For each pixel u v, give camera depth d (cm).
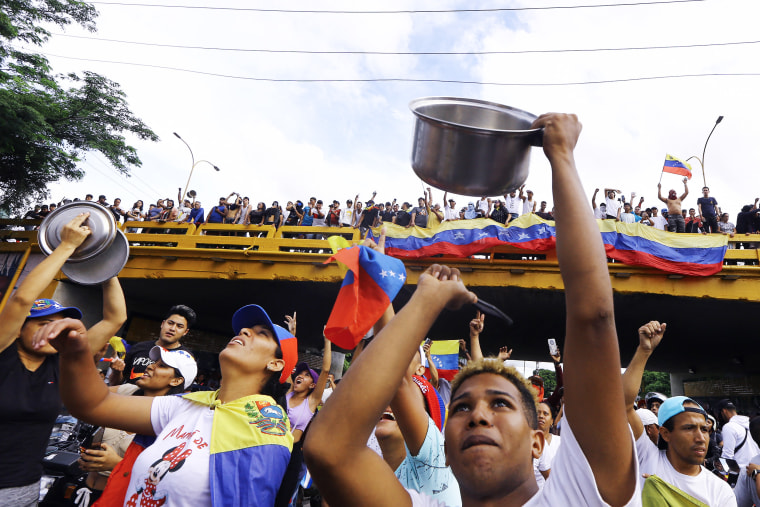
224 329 2038
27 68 1588
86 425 511
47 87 1655
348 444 100
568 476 121
